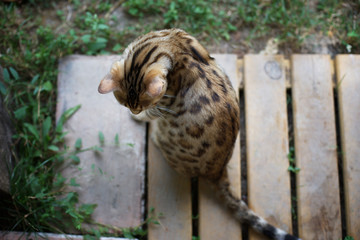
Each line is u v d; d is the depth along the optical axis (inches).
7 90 49.2
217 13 55.9
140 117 46.4
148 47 40.4
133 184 47.4
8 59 51.8
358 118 48.8
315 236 46.4
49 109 50.9
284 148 48.4
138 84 38.5
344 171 47.8
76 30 54.8
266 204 47.1
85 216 46.1
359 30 54.3
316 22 55.2
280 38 54.7
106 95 49.7
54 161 47.6
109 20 55.6
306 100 49.4
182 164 44.8
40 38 54.1
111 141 48.4
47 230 45.9
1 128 44.9
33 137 48.6
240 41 54.9
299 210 47.1
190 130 41.2
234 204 45.6
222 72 42.9
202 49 42.4
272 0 56.0
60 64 50.6
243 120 50.7
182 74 40.6
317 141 48.5
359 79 49.8
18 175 46.0
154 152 48.1
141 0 55.6
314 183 47.5
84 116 49.0
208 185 47.3
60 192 46.5
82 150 47.6
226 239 46.2
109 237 45.5
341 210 48.1
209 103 40.7
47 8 55.8
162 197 47.1
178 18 55.2
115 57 51.0
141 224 46.2
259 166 48.0
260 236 46.3
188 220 46.5
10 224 45.7
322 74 50.1
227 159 43.9
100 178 47.4
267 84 49.9
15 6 55.1
